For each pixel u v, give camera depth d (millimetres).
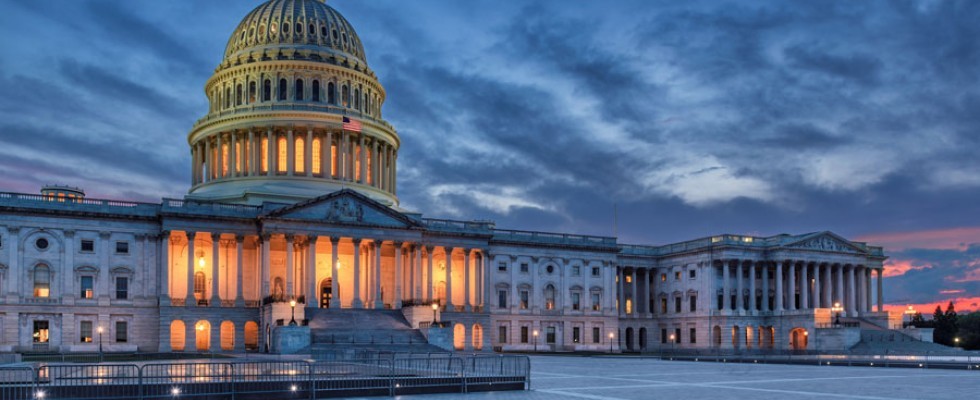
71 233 95875
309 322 93562
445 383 43125
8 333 91438
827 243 134875
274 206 102312
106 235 97500
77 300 95188
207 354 87812
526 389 45562
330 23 130000
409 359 49625
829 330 119812
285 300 95312
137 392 37406
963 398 40812
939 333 163000
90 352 92000
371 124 126125
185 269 102375
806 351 118750
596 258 131375
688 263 135750
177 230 98500
